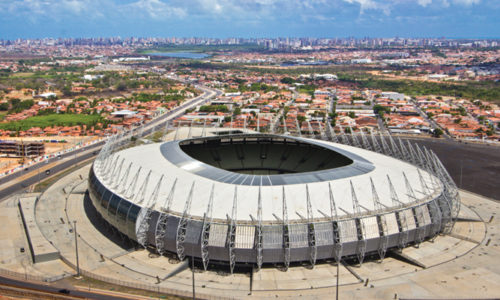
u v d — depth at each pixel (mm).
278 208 106625
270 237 100688
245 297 91125
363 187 118000
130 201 115625
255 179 118875
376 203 111375
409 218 111062
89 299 91375
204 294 92750
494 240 121000
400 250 111438
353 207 107250
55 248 112812
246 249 100562
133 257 110250
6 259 110562
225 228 101250
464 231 127375
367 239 105000
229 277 101000
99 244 119625
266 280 97938
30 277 101062
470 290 92625
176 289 94750
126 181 127000
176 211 107875
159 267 105125
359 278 98312
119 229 117938
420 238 113750
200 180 120500
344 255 105125
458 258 108750
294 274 100688
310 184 116500
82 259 110000
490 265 104688
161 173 128000
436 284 95500
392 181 124625
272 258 101688
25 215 137875
